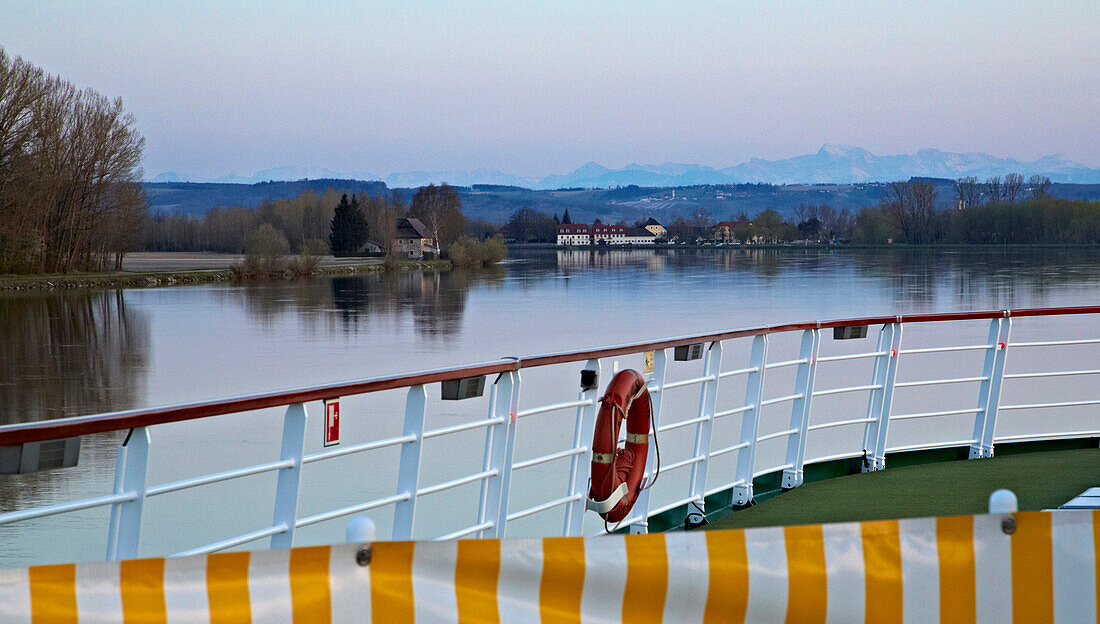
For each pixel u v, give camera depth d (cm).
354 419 1975
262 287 7000
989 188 18362
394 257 9869
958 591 162
